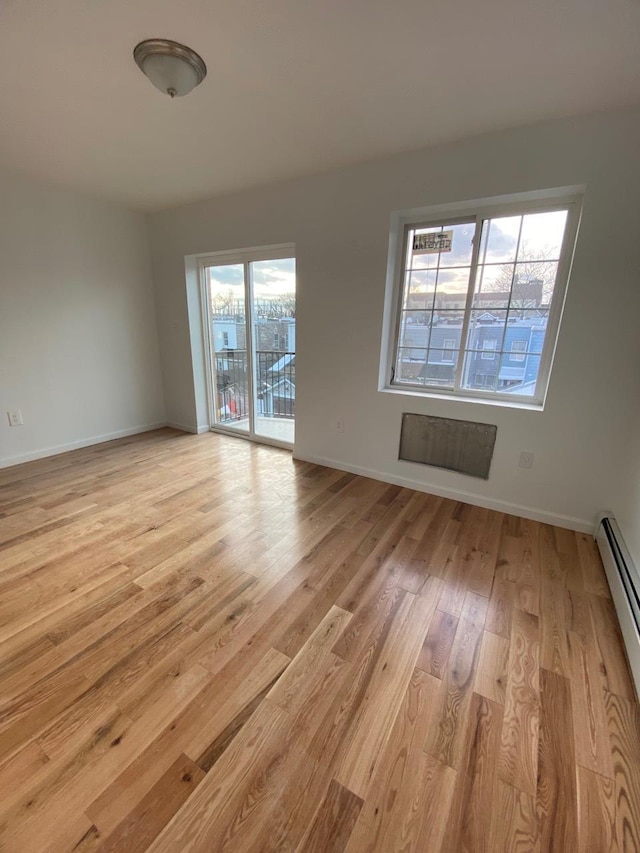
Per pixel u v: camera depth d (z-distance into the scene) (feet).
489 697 4.39
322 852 3.07
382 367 9.73
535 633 5.31
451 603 5.84
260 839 3.14
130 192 10.95
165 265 13.25
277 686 4.46
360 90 5.90
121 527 7.79
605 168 6.40
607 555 6.61
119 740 3.84
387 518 8.30
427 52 5.04
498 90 5.82
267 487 9.77
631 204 6.33
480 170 7.35
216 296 13.29
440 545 7.33
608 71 5.30
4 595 5.83
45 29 4.69
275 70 5.45
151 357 14.29
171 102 6.31
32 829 3.16
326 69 5.42
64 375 11.81
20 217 10.16
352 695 4.37
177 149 8.04
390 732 3.99
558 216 7.34
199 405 14.29
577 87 5.67
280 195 9.97
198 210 11.78
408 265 9.11
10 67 5.42
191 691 4.37
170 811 3.30
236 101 6.24
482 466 8.71
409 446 9.64
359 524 8.05
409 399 9.30
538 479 8.09
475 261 8.26
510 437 8.20
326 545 7.28
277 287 11.72
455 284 8.63
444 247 8.57
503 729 4.04
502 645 5.11
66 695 4.30
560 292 7.54
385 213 8.56
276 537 7.52
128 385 13.69
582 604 5.87
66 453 12.05
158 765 3.64
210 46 4.98
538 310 7.86
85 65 5.40
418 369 9.61
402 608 5.72
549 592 6.12
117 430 13.62
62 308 11.45
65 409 12.00
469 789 3.51
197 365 13.89
